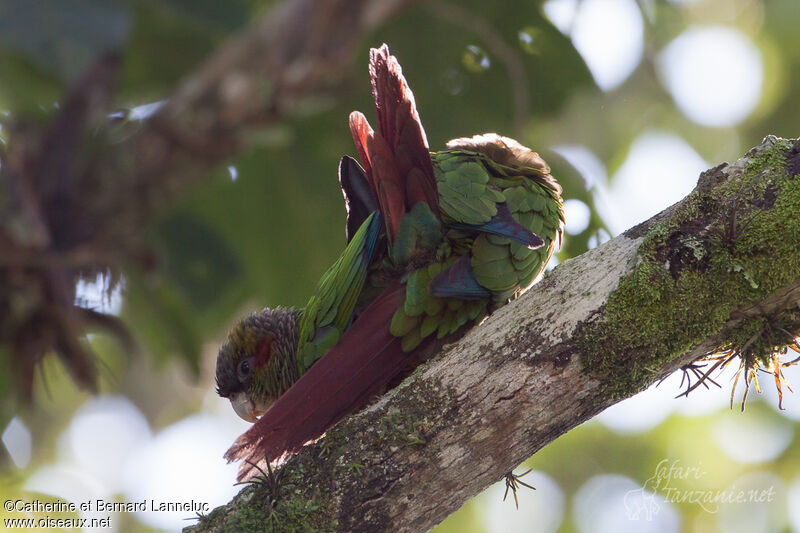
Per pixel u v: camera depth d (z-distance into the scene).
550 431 4.69
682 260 4.63
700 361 4.97
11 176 5.53
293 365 7.41
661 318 4.61
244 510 4.63
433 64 8.65
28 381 6.12
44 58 4.49
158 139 5.58
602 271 4.73
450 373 4.73
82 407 14.05
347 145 9.05
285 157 9.12
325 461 4.68
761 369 5.09
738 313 4.71
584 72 8.86
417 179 5.30
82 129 5.53
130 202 5.68
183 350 8.13
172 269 8.09
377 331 5.45
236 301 9.75
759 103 13.52
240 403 7.62
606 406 4.72
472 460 4.64
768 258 4.58
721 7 13.20
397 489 4.61
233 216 9.34
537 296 4.79
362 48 8.44
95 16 4.59
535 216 6.09
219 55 5.51
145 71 7.59
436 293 5.32
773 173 4.69
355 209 6.80
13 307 5.91
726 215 4.64
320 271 9.64
